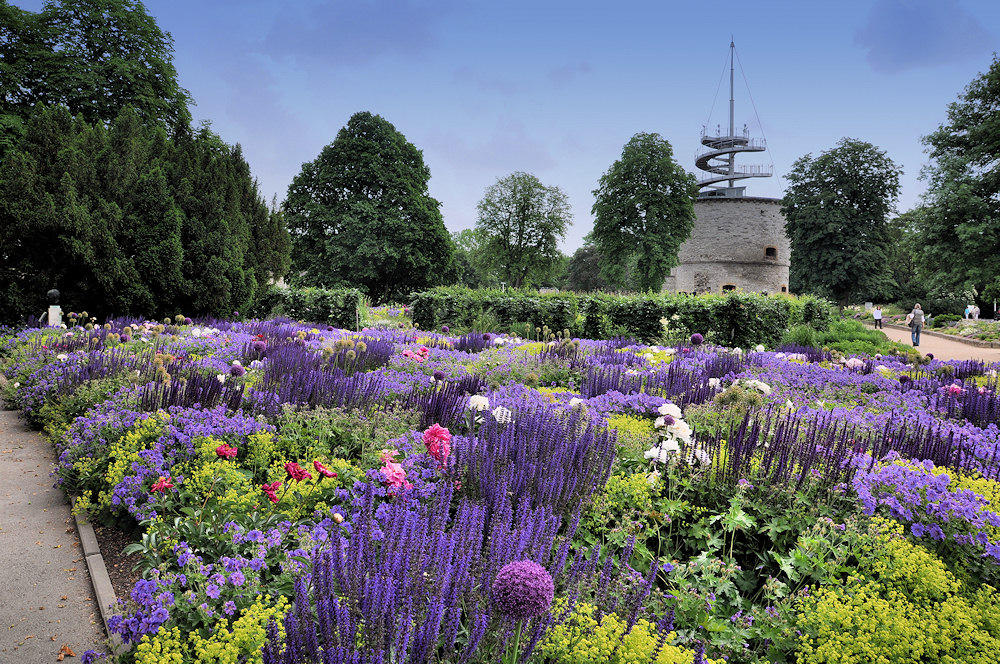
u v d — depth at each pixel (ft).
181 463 12.76
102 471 14.12
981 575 9.27
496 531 8.04
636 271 143.64
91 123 72.95
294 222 121.39
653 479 11.55
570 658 7.08
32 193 38.65
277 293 59.16
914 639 7.54
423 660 6.28
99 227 39.73
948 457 13.14
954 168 100.68
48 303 40.42
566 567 8.68
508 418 13.70
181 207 45.21
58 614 10.71
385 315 74.69
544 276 177.68
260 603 7.89
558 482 10.44
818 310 66.33
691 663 6.85
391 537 7.77
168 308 45.50
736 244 168.35
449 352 31.19
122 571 11.85
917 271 111.34
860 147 137.18
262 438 13.74
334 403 16.85
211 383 17.33
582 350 31.83
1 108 68.59
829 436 12.75
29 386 23.71
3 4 72.13
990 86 102.22
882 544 9.25
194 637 7.66
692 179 139.95
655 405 17.85
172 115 84.89
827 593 8.53
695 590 8.94
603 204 141.90
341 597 6.84
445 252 124.57
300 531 10.17
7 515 14.80
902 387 24.50
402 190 120.78
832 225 132.36
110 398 18.84
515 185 168.55
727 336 48.60
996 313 144.15
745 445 12.19
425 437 11.71
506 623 6.81
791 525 10.47
